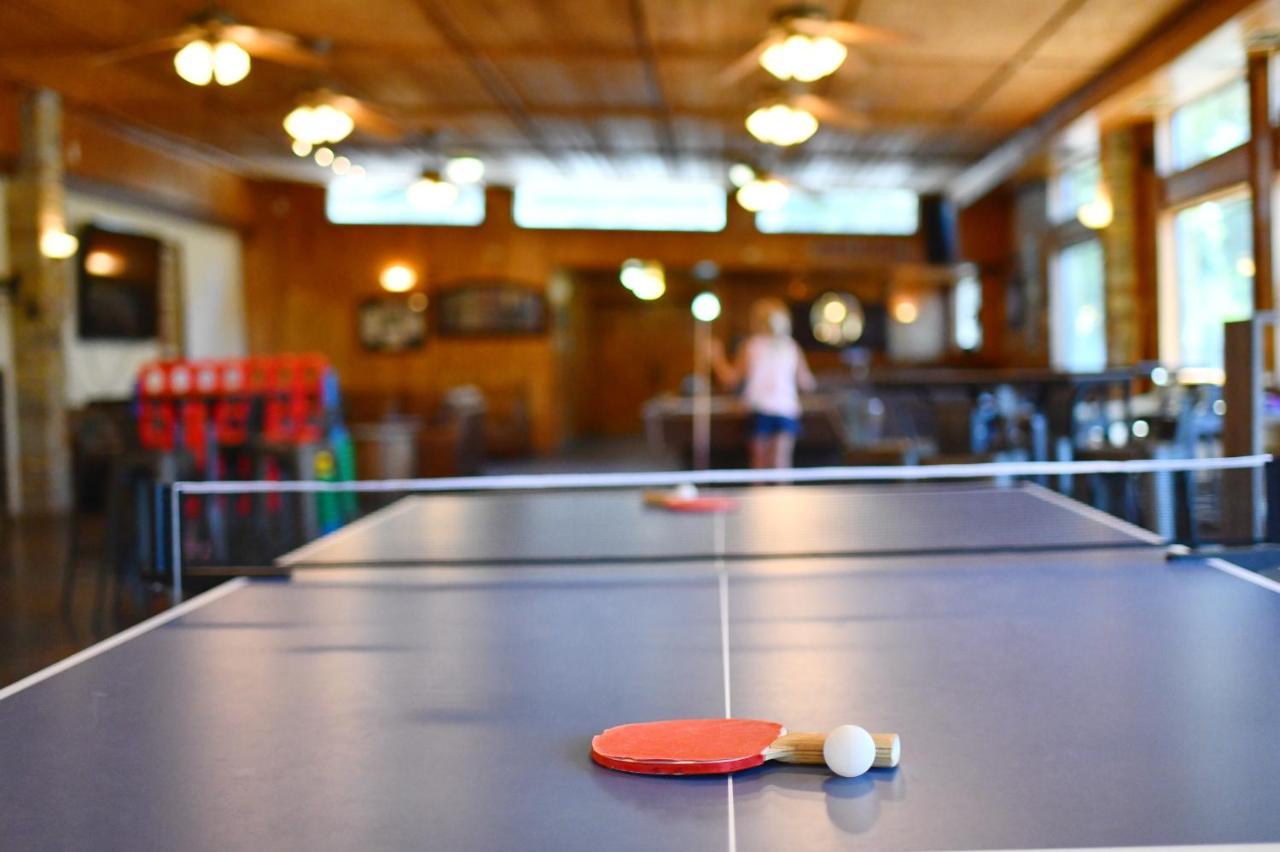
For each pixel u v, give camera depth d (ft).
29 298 30.55
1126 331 33.01
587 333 61.87
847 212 50.26
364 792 4.37
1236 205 29.25
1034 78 28.99
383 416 43.32
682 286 56.44
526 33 25.17
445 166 40.47
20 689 6.12
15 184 30.45
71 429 31.17
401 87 30.30
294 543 19.17
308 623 7.90
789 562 10.39
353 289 49.60
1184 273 32.22
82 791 4.47
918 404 33.27
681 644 7.01
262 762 4.79
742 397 32.09
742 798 4.17
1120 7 23.25
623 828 3.91
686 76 28.96
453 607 8.47
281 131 35.68
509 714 5.48
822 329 54.44
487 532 12.68
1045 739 4.88
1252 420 13.88
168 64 27.81
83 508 30.60
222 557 17.33
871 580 9.30
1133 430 21.43
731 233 50.16
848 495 15.81
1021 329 46.39
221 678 6.32
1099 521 12.51
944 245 49.42
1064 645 6.74
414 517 14.16
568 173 45.19
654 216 50.19
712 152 39.99
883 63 27.50
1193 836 3.75
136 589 17.35
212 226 45.39
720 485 23.03
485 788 4.38
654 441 30.27
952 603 8.21
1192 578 8.95
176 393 25.48
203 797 4.36
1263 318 14.06
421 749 4.93
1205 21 23.08
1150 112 29.89
